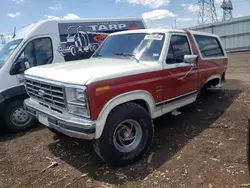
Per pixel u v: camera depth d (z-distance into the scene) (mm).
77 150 4211
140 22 8062
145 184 3129
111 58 4516
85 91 3055
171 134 4504
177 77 4348
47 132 5168
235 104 5883
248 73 11258
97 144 3328
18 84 5398
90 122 3111
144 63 4039
